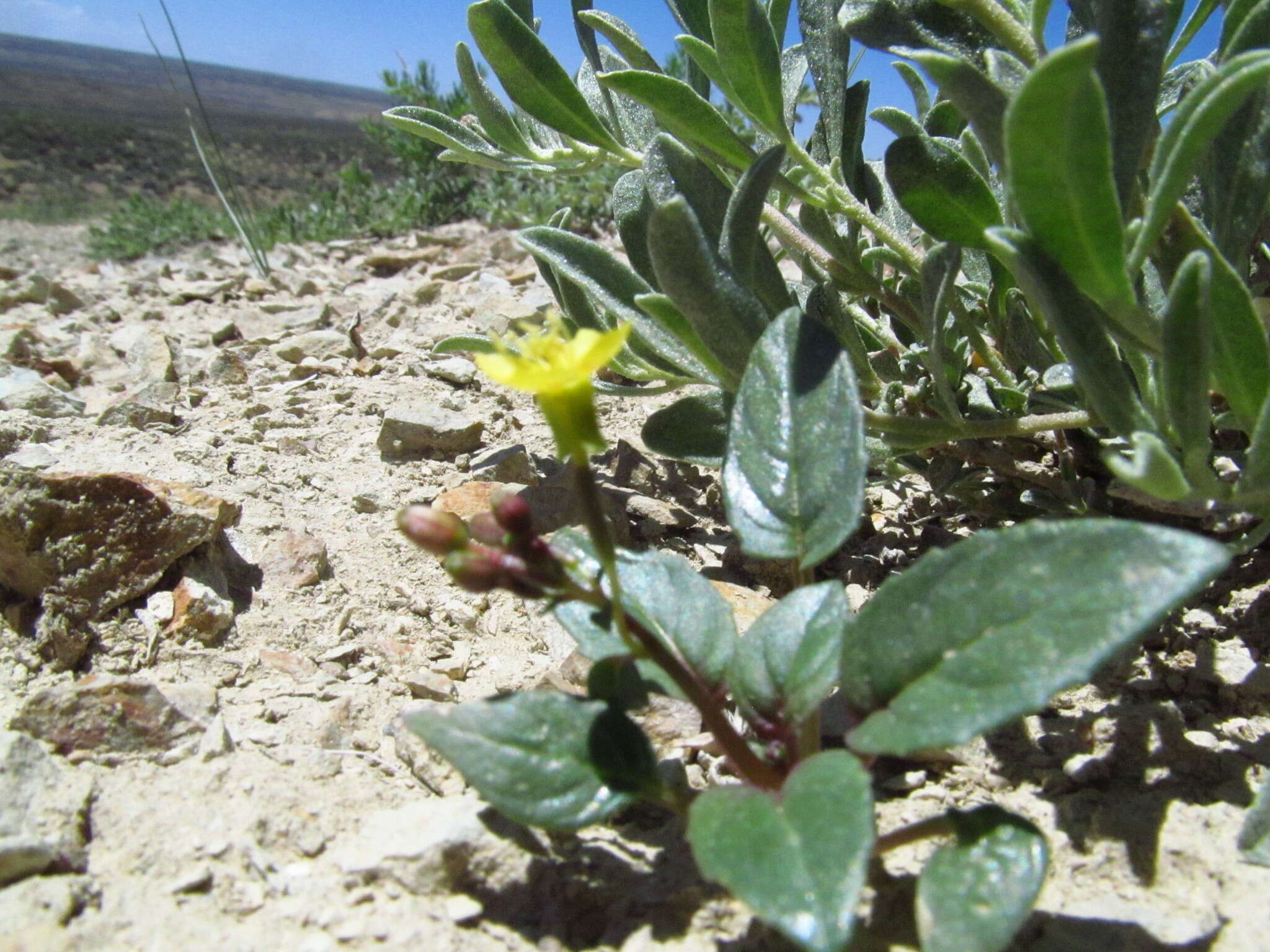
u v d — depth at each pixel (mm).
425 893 77
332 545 133
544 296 233
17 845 74
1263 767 89
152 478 128
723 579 130
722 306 90
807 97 187
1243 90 68
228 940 72
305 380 199
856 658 69
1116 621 59
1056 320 76
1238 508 96
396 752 95
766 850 59
